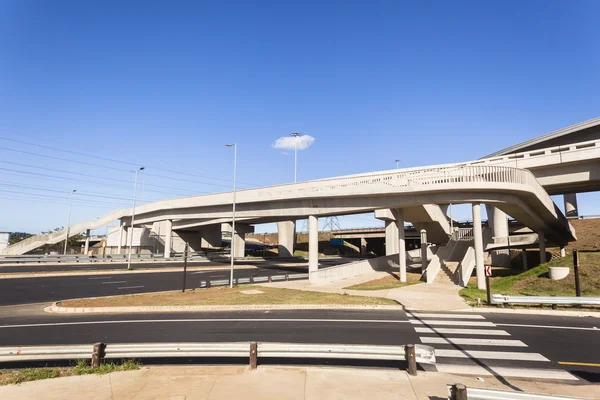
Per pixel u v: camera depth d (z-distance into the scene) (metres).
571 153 33.62
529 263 44.47
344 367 8.46
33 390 6.72
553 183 35.34
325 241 108.81
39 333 12.48
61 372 7.81
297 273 39.94
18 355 7.74
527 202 29.34
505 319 14.80
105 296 23.39
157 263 50.19
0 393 6.57
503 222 43.75
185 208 50.97
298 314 16.17
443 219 42.22
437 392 6.73
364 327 13.19
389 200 30.22
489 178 27.23
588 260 25.41
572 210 62.31
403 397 6.46
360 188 30.72
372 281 30.92
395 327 13.20
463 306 17.75
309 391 6.70
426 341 11.19
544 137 48.25
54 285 28.16
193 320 14.77
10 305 19.53
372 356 7.83
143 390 6.73
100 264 45.66
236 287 27.33
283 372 7.82
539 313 16.14
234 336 11.76
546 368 8.70
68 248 65.25
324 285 28.88
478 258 26.09
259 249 93.06
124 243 65.19
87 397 6.40
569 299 16.55
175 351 7.95
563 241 45.06
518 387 7.39
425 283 28.45
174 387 6.87
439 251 32.75
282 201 37.56
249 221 60.69
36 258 43.50
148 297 21.27
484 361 9.25
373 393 6.63
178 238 67.75
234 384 7.05
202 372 7.84
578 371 8.49
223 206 45.22
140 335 12.05
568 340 11.40
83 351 7.95
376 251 107.62
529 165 35.81
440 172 28.66
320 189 33.19
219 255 63.25
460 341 11.23
